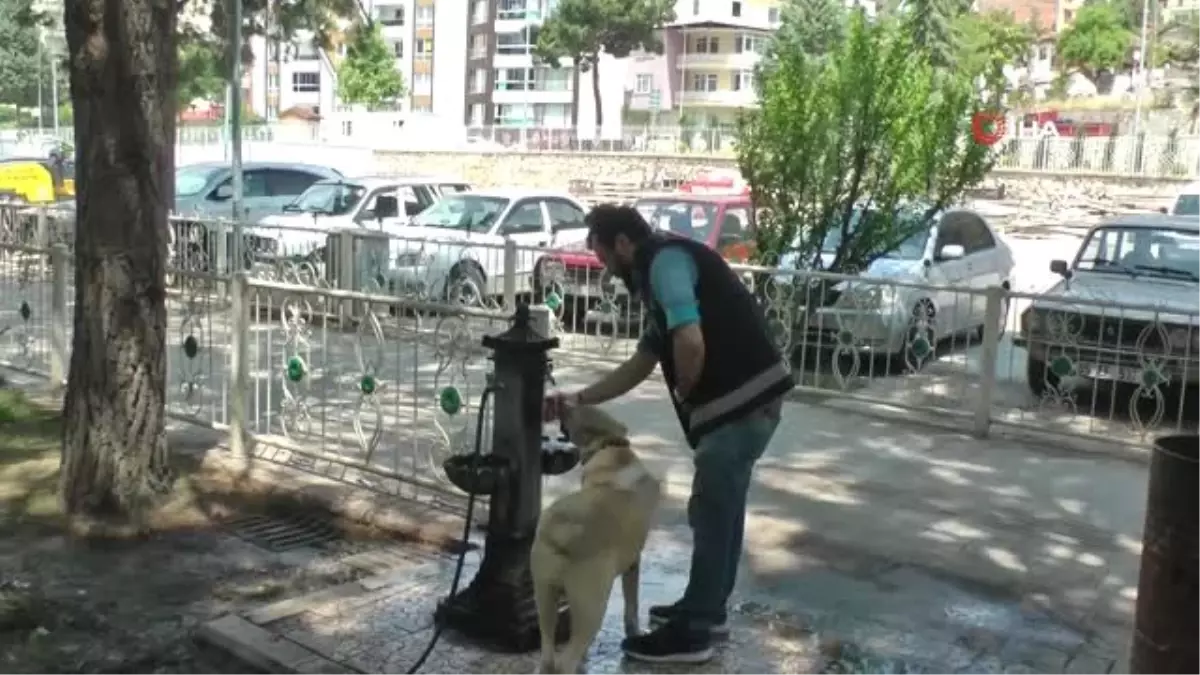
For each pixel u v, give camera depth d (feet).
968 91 36.50
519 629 15.17
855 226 36.42
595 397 14.87
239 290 23.12
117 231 20.16
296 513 21.42
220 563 19.12
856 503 22.88
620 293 37.09
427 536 19.74
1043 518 22.13
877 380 33.45
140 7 19.76
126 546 19.79
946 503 22.99
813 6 191.62
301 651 15.21
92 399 20.34
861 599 17.95
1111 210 116.88
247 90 263.08
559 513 13.58
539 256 40.32
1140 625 11.10
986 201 123.85
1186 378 27.99
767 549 20.16
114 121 19.93
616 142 157.17
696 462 14.65
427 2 286.87
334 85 257.55
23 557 19.11
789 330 32.65
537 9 261.65
